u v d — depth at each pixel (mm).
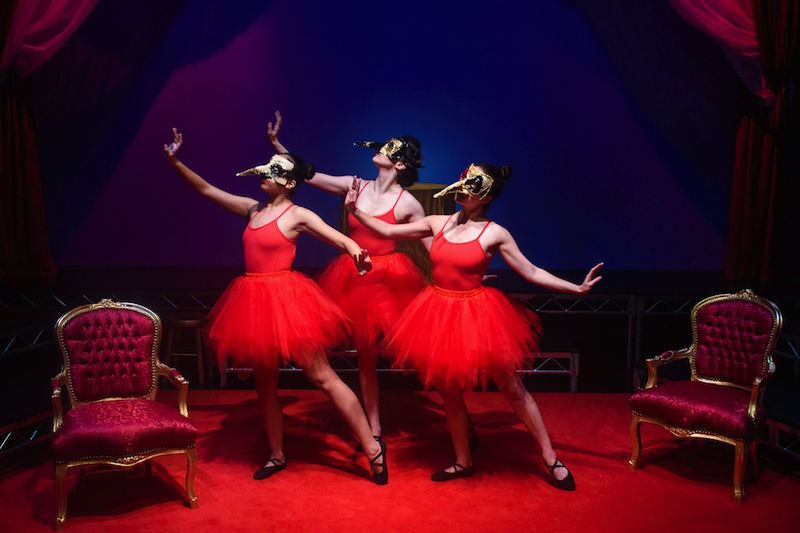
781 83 6398
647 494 3447
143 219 7219
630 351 5656
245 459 3826
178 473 3639
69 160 7129
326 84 7102
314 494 3424
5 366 5105
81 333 3451
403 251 4363
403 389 5344
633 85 7184
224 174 7188
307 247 7316
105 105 7074
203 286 5895
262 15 7020
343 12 7023
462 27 7062
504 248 3400
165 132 7129
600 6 7074
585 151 7254
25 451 3965
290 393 4949
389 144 3889
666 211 7344
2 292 5684
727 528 3135
